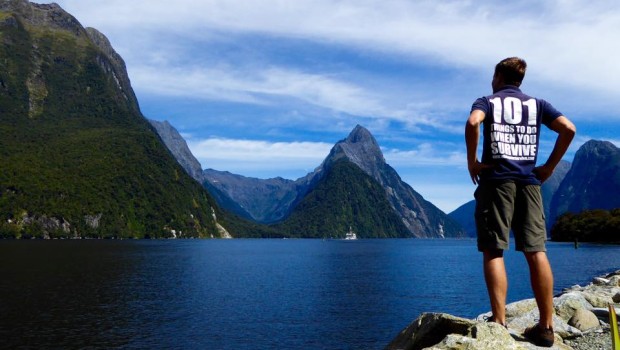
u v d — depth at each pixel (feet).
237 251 599.16
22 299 171.83
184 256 456.86
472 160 19.75
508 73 20.65
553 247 545.44
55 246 609.42
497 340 19.11
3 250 491.72
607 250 471.62
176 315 141.90
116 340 111.45
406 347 23.40
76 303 164.25
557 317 28.58
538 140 19.98
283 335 114.73
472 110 19.70
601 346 24.52
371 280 242.58
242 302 167.02
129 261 369.50
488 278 20.16
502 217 19.62
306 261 412.98
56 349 104.68
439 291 191.72
